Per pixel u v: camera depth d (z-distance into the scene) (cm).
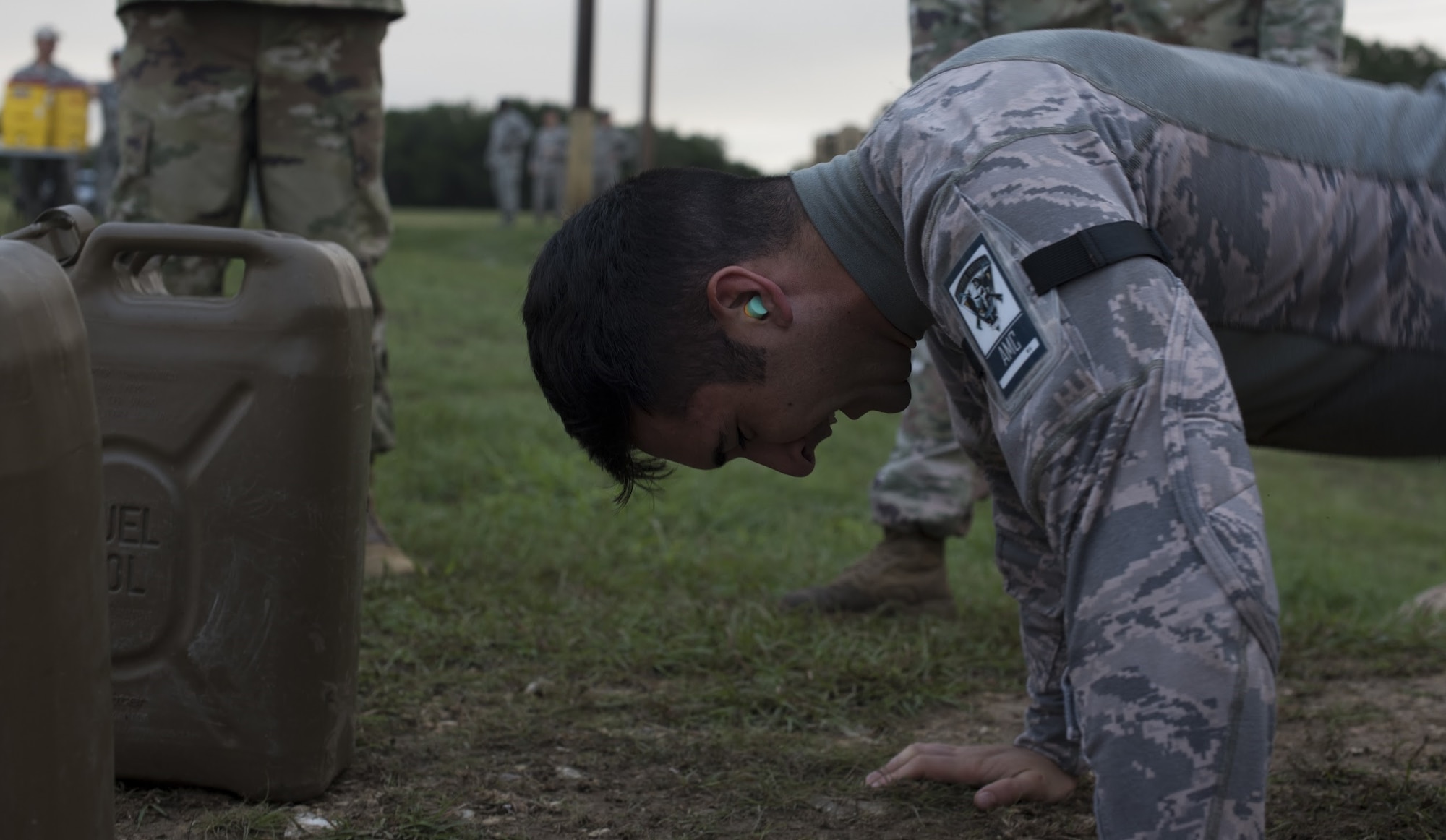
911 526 315
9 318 106
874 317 136
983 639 301
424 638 274
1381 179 141
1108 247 114
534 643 275
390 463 528
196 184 325
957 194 121
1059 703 199
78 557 114
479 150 3794
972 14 310
